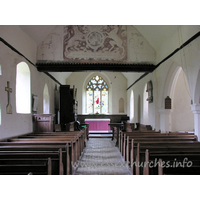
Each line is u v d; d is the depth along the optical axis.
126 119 21.72
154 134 9.62
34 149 5.82
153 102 13.18
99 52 12.47
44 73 13.81
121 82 23.88
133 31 12.74
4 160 4.91
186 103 14.05
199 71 7.84
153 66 12.65
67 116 16.44
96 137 18.02
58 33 12.38
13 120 8.84
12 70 8.80
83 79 23.53
